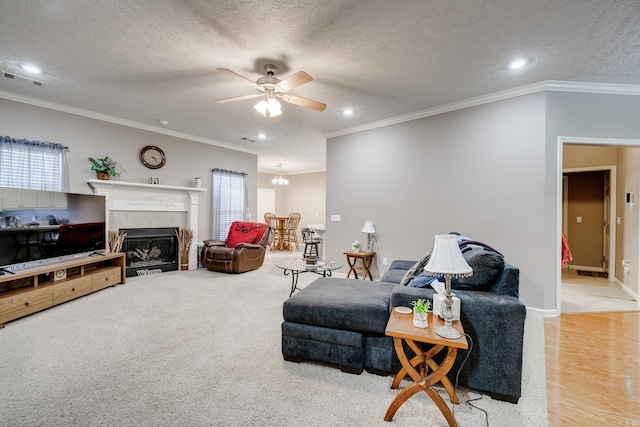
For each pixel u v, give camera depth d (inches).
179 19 85.0
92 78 123.3
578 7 77.5
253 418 59.2
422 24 86.3
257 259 211.2
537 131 124.8
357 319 75.9
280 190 409.7
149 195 192.7
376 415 60.9
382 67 111.9
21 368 76.7
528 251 126.4
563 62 106.2
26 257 120.2
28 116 146.0
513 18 82.8
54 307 124.2
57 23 86.9
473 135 140.9
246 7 79.7
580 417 61.7
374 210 176.1
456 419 59.8
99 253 157.2
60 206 135.3
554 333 105.4
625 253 168.7
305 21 85.4
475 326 66.9
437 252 61.2
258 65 111.6
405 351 72.5
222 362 81.4
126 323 108.1
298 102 115.1
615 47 96.0
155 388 68.9
